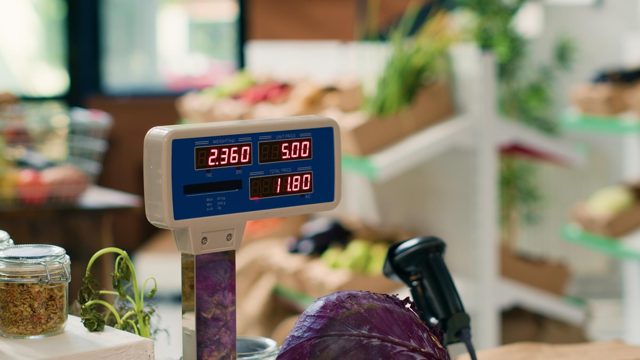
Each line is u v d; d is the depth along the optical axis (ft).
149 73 25.13
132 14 24.95
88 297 4.34
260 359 4.43
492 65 12.52
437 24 13.83
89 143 13.89
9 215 12.82
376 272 12.77
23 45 24.54
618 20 21.98
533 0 22.29
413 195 13.92
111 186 24.59
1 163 12.87
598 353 5.27
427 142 12.42
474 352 4.63
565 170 22.18
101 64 24.90
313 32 22.48
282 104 16.05
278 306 14.46
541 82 21.98
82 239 13.16
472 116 12.59
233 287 4.00
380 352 3.74
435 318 4.62
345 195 15.56
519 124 12.70
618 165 22.15
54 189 12.95
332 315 3.80
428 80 12.98
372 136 12.63
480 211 12.67
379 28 22.06
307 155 4.09
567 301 13.62
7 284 4.16
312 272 13.17
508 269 13.30
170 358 4.43
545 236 22.34
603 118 14.51
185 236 3.88
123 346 4.11
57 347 4.06
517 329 13.84
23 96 24.56
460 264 13.04
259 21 22.71
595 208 14.57
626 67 15.17
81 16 24.62
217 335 4.00
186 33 25.08
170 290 21.58
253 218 3.98
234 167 3.90
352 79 14.21
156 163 3.76
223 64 25.13
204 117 17.80
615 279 22.24
